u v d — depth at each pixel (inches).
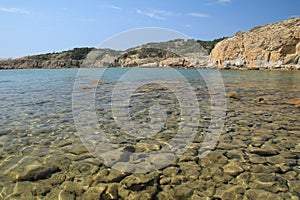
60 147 218.4
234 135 248.2
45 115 341.7
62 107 401.4
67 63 3004.4
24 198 141.7
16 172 171.0
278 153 199.8
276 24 2261.3
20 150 210.8
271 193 143.6
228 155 197.6
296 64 1924.2
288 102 437.1
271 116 326.3
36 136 248.7
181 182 157.6
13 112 361.4
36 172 170.7
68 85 793.6
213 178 161.9
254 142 226.4
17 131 265.0
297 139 232.5
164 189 150.2
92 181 159.5
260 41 2150.6
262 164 180.4
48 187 152.8
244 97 502.3
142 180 160.4
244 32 2500.0
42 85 802.8
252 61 2192.4
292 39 1934.1
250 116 328.2
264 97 502.3
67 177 164.6
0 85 808.9
